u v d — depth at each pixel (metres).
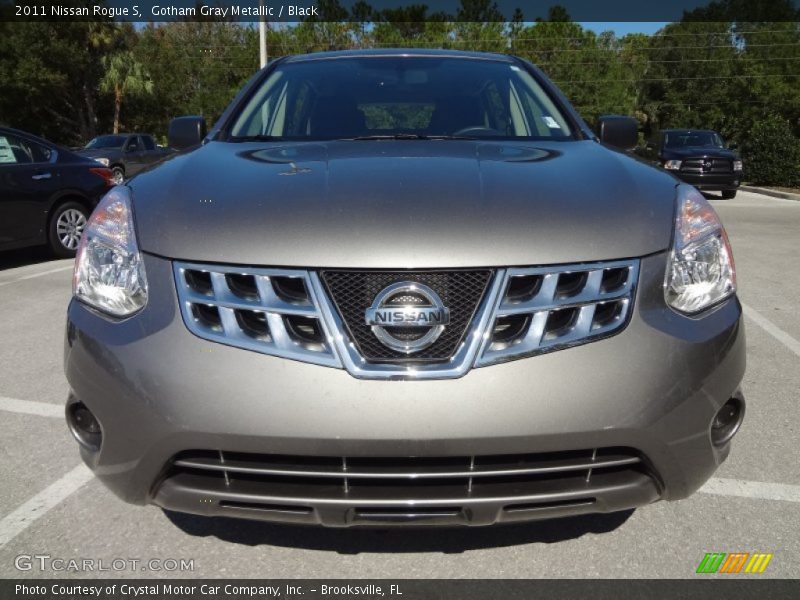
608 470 1.83
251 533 2.34
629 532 2.34
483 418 1.69
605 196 2.01
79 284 2.00
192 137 3.03
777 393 3.58
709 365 1.84
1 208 6.96
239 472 1.77
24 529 2.36
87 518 2.43
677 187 2.15
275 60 3.56
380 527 1.78
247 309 1.78
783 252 8.02
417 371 1.72
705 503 2.52
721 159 15.22
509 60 3.50
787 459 2.85
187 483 1.80
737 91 32.19
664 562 2.18
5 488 2.62
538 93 3.18
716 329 1.89
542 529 2.35
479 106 3.04
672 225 1.96
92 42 36.09
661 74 48.91
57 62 34.62
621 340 1.79
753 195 16.80
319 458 1.74
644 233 1.90
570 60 46.41
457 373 1.72
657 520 2.41
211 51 46.22
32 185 7.27
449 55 3.46
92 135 38.19
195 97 43.22
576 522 2.40
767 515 2.44
